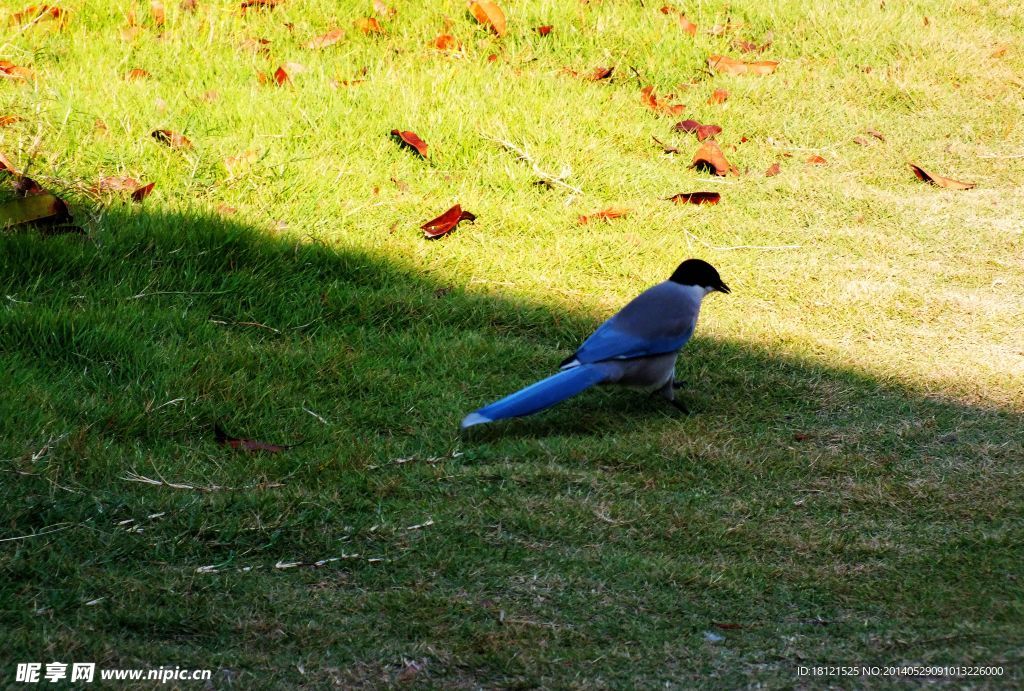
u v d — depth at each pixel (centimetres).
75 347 774
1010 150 1345
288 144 1116
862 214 1162
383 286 948
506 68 1348
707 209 1155
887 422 783
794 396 821
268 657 496
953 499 674
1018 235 1120
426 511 641
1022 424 779
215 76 1230
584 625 533
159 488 638
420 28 1426
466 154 1170
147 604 530
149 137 1063
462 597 554
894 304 977
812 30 1566
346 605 542
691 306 789
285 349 828
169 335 828
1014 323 951
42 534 583
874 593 567
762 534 630
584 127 1253
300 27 1380
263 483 658
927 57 1534
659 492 682
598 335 772
